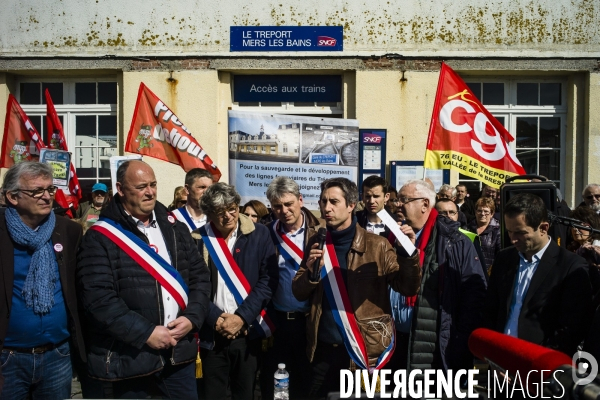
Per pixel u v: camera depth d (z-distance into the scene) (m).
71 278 2.99
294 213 3.57
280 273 3.58
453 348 3.17
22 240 2.84
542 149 8.12
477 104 4.96
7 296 2.80
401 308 3.42
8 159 5.66
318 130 6.63
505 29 7.79
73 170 5.59
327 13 7.77
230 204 3.37
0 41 7.91
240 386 3.49
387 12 7.77
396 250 2.90
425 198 3.41
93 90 8.16
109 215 2.97
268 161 6.54
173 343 2.88
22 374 2.88
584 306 2.70
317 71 7.87
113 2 7.83
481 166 4.93
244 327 3.36
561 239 3.82
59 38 7.88
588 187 5.84
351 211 3.19
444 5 7.77
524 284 2.87
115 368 2.85
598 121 7.75
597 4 7.75
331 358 3.18
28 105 8.16
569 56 7.72
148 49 7.83
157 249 3.03
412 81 7.75
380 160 7.77
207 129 7.80
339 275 3.12
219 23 7.80
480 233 5.49
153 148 5.60
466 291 3.23
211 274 3.51
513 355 1.30
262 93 8.02
